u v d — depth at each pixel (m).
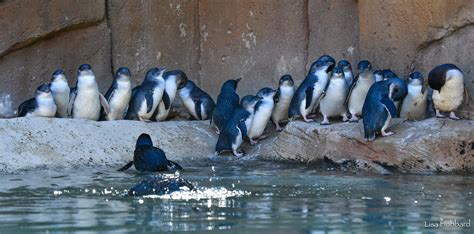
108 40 20.27
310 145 15.83
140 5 20.52
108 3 20.22
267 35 19.64
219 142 16.58
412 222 9.65
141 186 11.77
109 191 12.07
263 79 19.70
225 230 9.16
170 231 9.12
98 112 17.53
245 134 16.47
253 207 10.56
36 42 19.67
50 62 19.83
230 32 20.20
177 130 17.34
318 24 18.91
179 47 20.80
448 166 14.36
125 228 9.29
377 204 10.86
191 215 10.02
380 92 14.87
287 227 9.34
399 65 17.06
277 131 17.45
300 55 19.20
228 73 20.27
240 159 16.47
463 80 15.28
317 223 9.56
